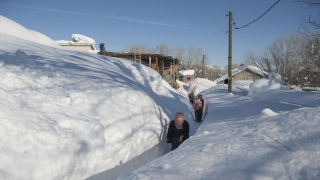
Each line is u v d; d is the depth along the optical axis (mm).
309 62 14891
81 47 20859
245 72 36062
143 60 23609
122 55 21094
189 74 44406
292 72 19766
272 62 22156
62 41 21125
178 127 5102
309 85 16359
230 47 16047
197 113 9422
